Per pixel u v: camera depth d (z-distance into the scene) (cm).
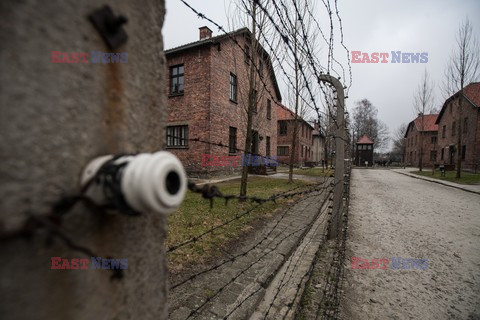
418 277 300
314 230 420
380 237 438
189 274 246
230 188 753
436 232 468
